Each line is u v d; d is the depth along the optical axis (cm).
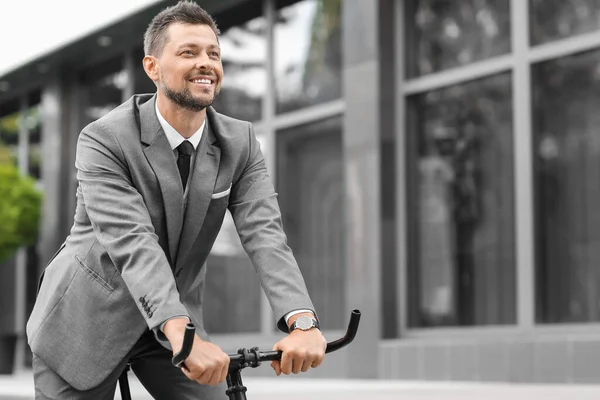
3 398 862
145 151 269
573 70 914
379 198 1034
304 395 780
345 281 1099
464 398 702
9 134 1719
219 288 1252
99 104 1492
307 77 1165
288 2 1194
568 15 920
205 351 225
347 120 1070
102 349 271
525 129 935
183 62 255
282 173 1188
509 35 969
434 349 960
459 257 992
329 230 1126
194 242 278
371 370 1020
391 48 1055
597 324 877
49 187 1527
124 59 1435
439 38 1031
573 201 906
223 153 281
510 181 955
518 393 740
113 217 258
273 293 261
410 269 1034
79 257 276
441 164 1018
